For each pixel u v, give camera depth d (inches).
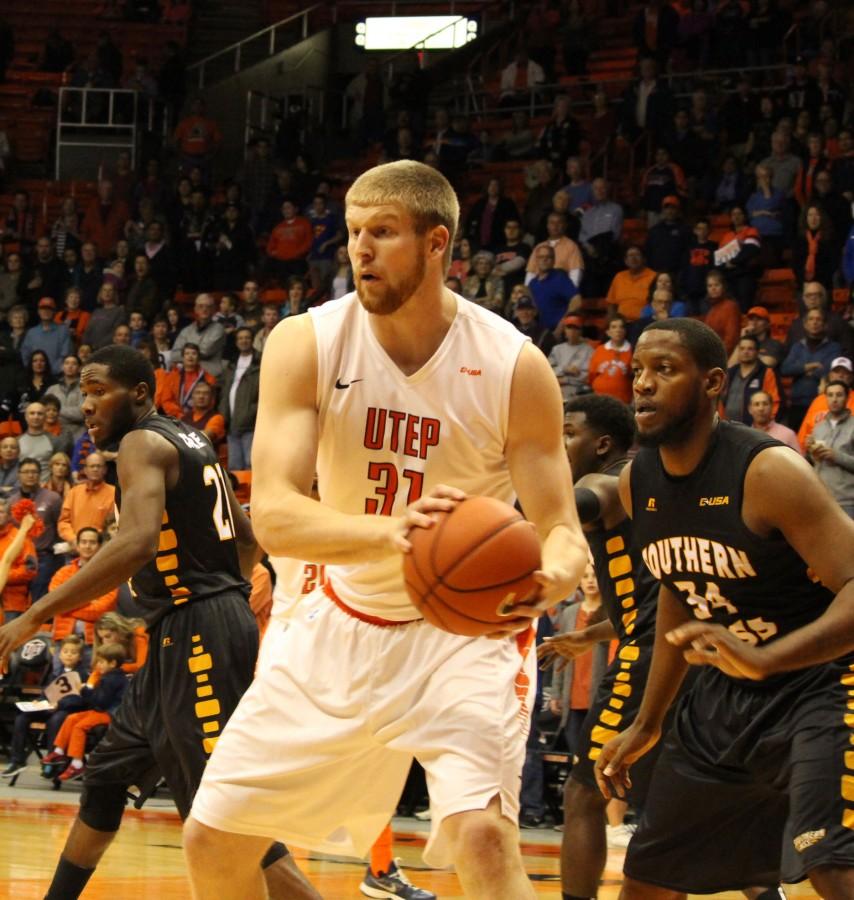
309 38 1122.0
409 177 133.5
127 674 484.4
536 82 939.3
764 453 155.6
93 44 1118.4
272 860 183.9
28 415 647.8
